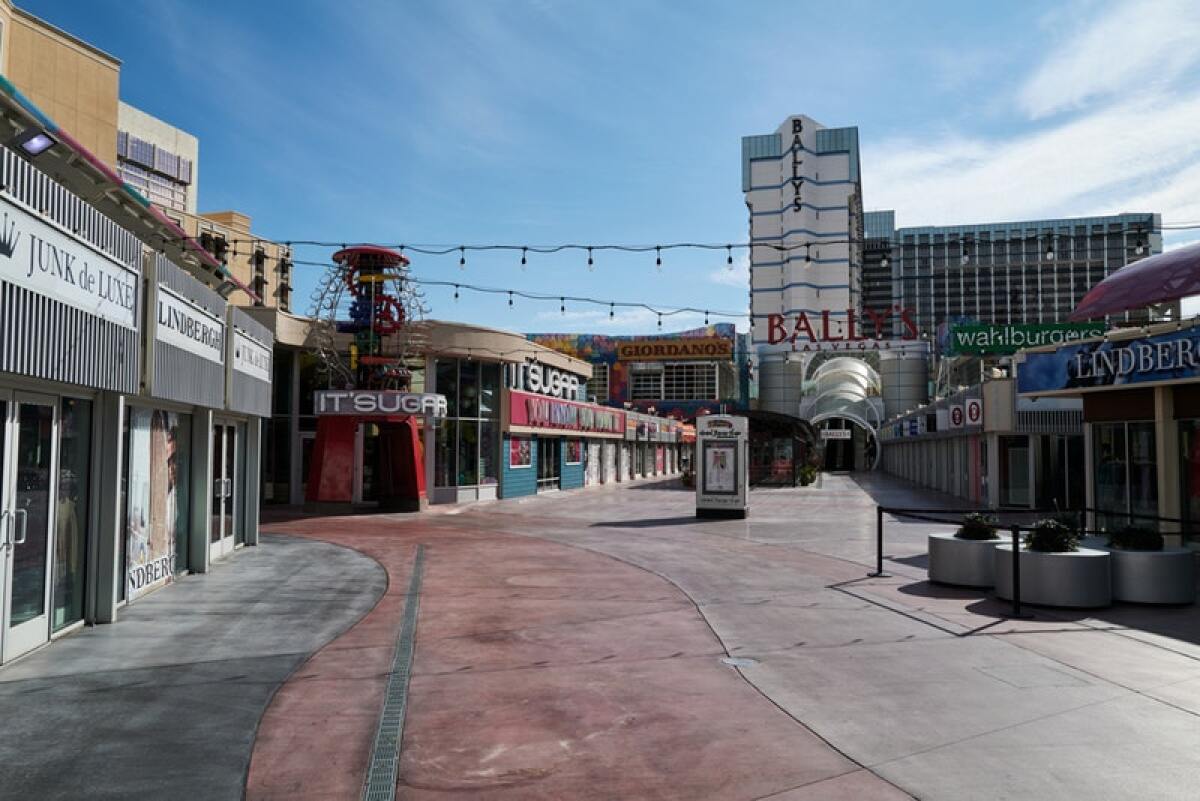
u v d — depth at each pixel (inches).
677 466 2534.5
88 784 183.5
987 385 1013.2
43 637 311.1
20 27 590.9
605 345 2731.3
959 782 187.8
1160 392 605.3
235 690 256.7
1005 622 362.9
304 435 1049.5
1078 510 482.9
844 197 4343.0
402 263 1012.5
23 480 294.7
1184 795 180.2
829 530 787.4
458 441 1120.8
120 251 338.6
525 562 556.1
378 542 665.6
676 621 366.3
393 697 252.4
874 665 290.5
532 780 190.4
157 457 439.8
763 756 204.8
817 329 4065.0
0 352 243.6
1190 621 364.2
